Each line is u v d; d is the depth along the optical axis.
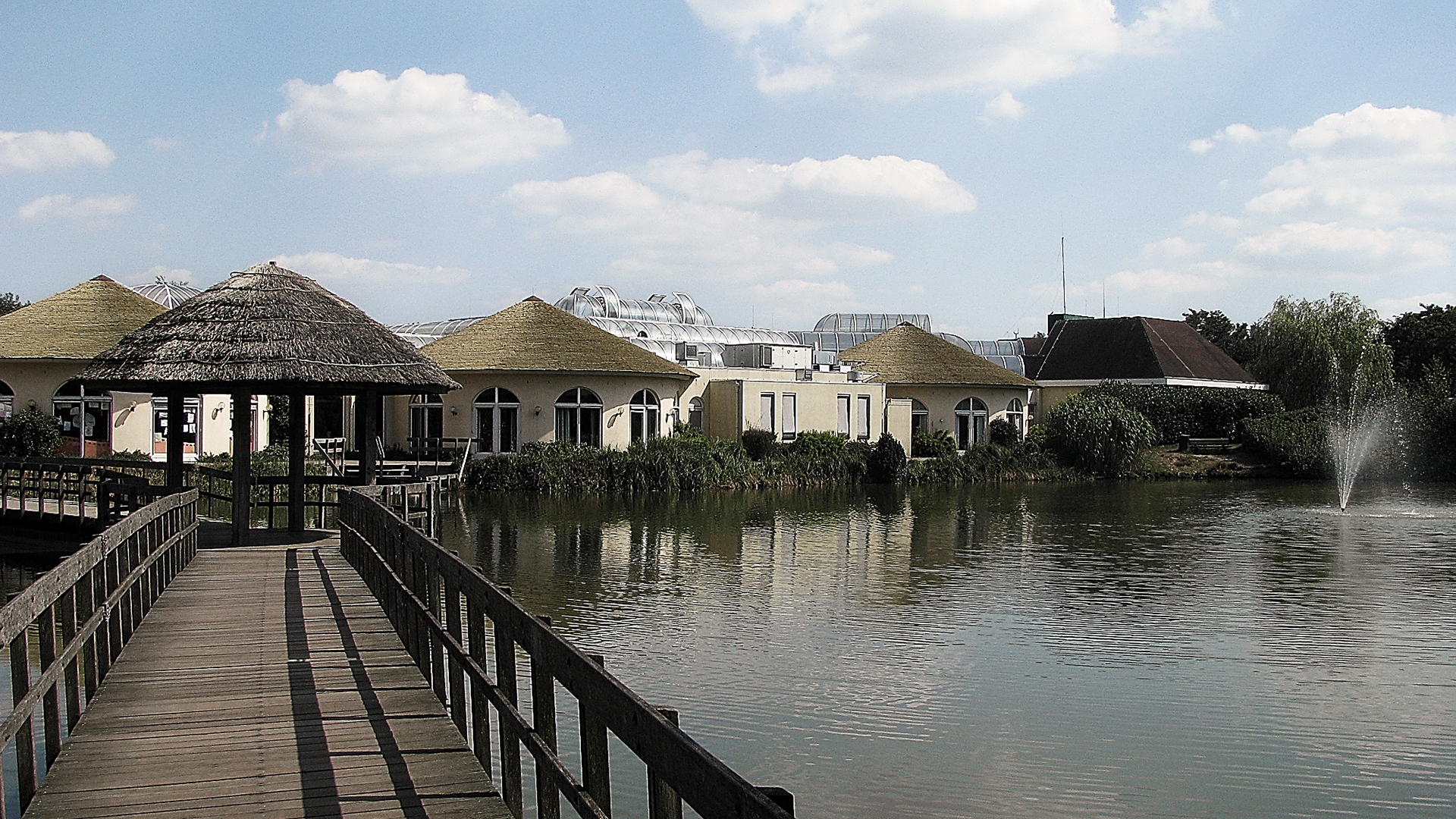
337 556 17.67
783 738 11.51
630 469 37.81
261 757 7.71
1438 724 12.12
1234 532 28.59
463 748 7.95
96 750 7.83
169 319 17.89
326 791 7.03
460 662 7.98
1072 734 11.73
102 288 39.84
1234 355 83.19
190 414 37.50
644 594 19.08
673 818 4.27
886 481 44.09
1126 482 46.62
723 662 14.41
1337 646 15.59
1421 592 19.80
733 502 35.34
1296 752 11.28
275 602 13.47
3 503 23.58
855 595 19.11
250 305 17.95
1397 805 9.98
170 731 8.29
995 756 11.05
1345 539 27.28
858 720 12.11
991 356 66.62
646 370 40.81
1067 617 17.44
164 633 11.67
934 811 9.73
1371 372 59.41
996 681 13.66
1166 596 19.34
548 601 18.34
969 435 52.25
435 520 21.30
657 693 12.98
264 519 27.19
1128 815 9.68
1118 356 62.53
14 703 6.58
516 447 39.53
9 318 37.88
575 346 41.09
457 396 39.66
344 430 40.03
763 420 45.09
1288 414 53.53
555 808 5.92
